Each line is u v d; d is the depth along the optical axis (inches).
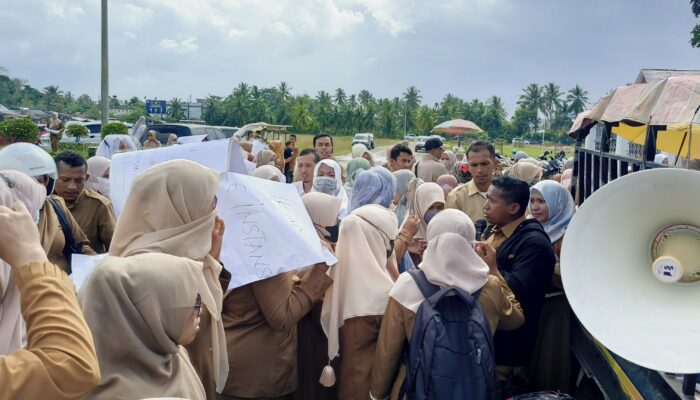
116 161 146.3
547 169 499.2
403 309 116.0
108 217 185.6
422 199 187.6
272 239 113.9
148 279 70.2
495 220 148.0
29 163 149.0
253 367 117.5
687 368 79.0
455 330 109.5
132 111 3223.4
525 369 144.9
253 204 117.3
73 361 58.4
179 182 95.9
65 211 158.6
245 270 110.4
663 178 89.4
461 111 4534.9
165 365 72.1
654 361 82.1
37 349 58.3
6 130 719.1
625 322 88.9
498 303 119.6
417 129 4052.7
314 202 148.6
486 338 109.7
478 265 118.2
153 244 92.1
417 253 186.1
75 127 1033.5
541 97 4822.8
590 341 135.0
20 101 3828.7
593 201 97.1
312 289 121.6
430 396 106.6
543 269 136.0
